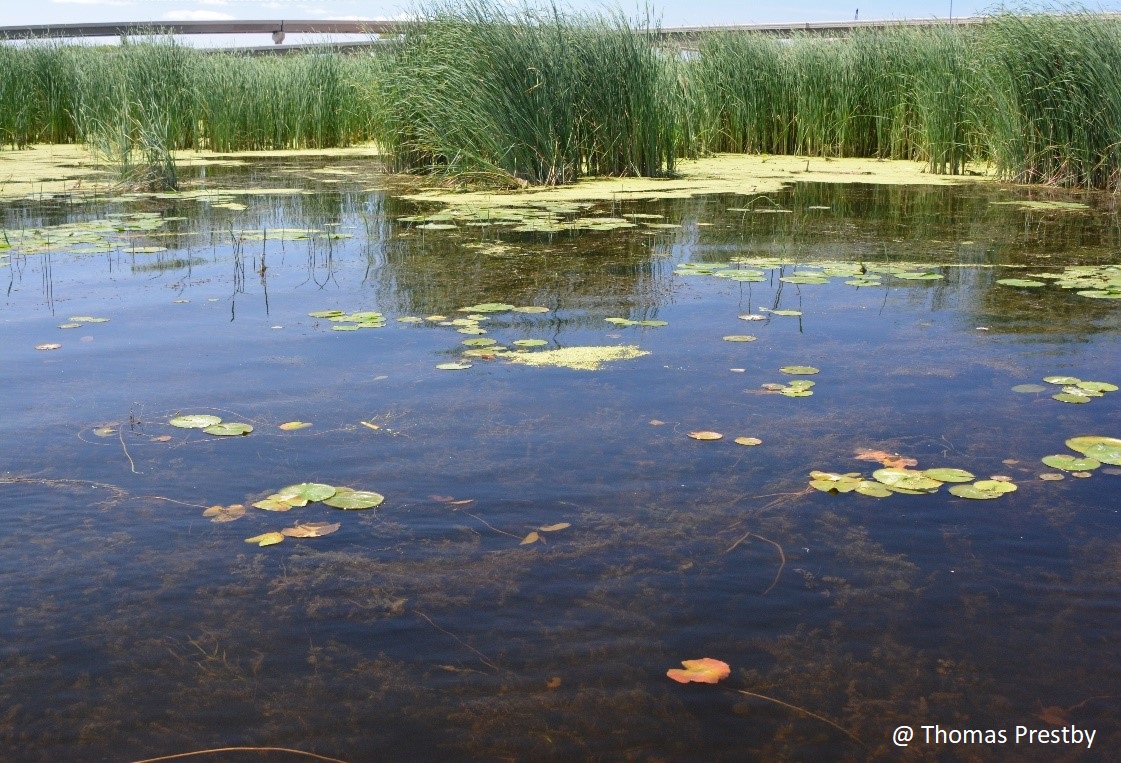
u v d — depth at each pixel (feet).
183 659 5.83
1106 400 10.19
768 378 10.89
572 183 29.27
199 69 42.50
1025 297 14.83
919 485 8.06
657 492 7.99
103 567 6.85
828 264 17.21
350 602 6.43
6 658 5.82
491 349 11.93
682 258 17.88
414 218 22.67
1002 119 30.55
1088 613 6.32
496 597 6.48
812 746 5.13
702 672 5.69
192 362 11.37
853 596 6.51
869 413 9.82
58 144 43.09
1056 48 29.04
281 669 5.74
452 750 5.08
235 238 19.86
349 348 11.94
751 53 38.93
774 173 32.48
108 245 18.93
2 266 16.96
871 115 37.78
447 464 8.50
